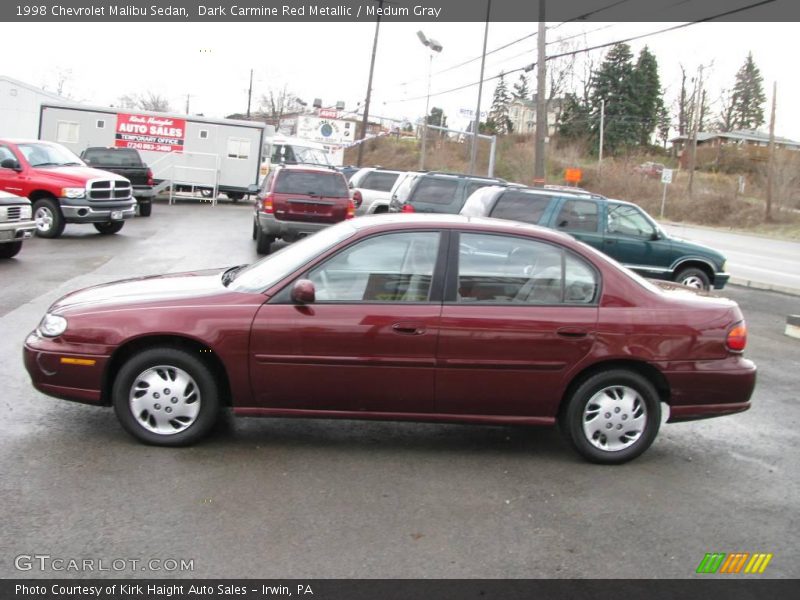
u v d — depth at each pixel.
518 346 5.01
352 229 5.27
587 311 5.10
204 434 5.10
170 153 28.56
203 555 3.73
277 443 5.29
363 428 5.74
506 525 4.23
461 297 5.06
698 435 6.05
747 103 94.50
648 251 12.77
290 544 3.88
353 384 5.01
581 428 5.18
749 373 5.23
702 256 13.00
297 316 4.95
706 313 5.22
